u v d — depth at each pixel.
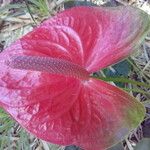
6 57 0.13
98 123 0.14
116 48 0.15
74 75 0.14
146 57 0.21
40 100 0.13
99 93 0.14
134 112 0.14
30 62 0.13
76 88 0.14
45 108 0.13
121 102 0.14
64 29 0.14
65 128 0.13
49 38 0.14
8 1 0.23
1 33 0.22
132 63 0.20
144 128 0.19
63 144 0.13
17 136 0.19
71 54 0.15
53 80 0.14
